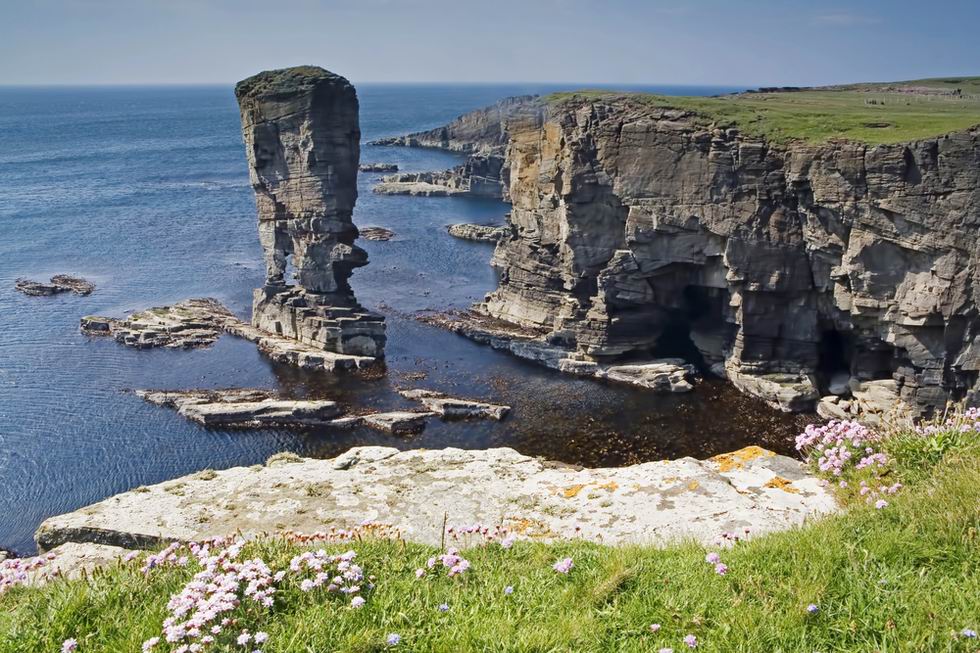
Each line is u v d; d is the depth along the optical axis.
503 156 152.12
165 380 60.50
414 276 92.75
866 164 49.12
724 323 61.25
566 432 51.28
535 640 8.21
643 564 9.96
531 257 71.62
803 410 54.50
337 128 64.94
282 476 15.59
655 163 58.44
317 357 63.56
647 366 60.16
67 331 71.88
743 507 12.87
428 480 14.98
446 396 56.94
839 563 9.27
